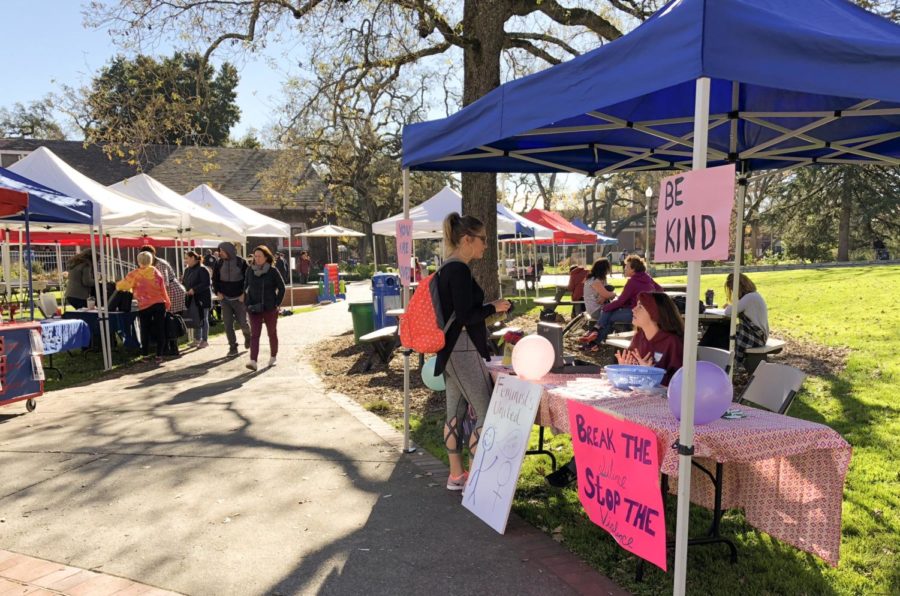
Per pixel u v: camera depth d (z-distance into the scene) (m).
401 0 10.99
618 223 69.75
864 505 4.00
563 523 3.85
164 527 3.87
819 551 3.07
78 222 9.09
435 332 4.01
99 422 6.39
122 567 3.38
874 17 3.69
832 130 5.31
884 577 3.15
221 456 5.23
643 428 2.98
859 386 7.02
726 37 2.49
